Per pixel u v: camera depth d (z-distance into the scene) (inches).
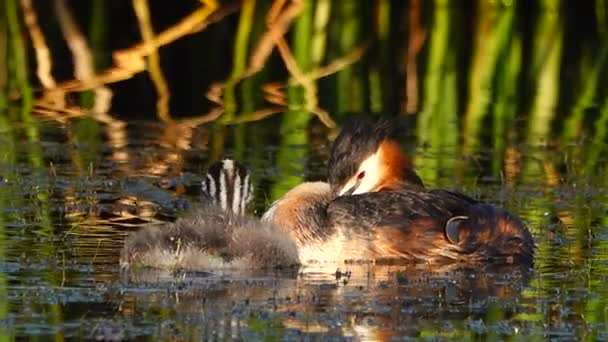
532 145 734.5
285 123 773.3
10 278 458.6
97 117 780.6
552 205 595.8
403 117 797.2
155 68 876.0
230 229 484.7
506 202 600.4
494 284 467.8
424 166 679.7
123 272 470.9
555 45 885.2
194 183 627.8
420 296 448.1
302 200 517.0
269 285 458.9
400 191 530.0
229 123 773.3
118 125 763.4
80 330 401.4
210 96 837.2
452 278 477.7
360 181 564.4
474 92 863.1
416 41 921.5
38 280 456.4
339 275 477.7
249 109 807.7
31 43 891.4
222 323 410.0
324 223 509.7
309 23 895.7
